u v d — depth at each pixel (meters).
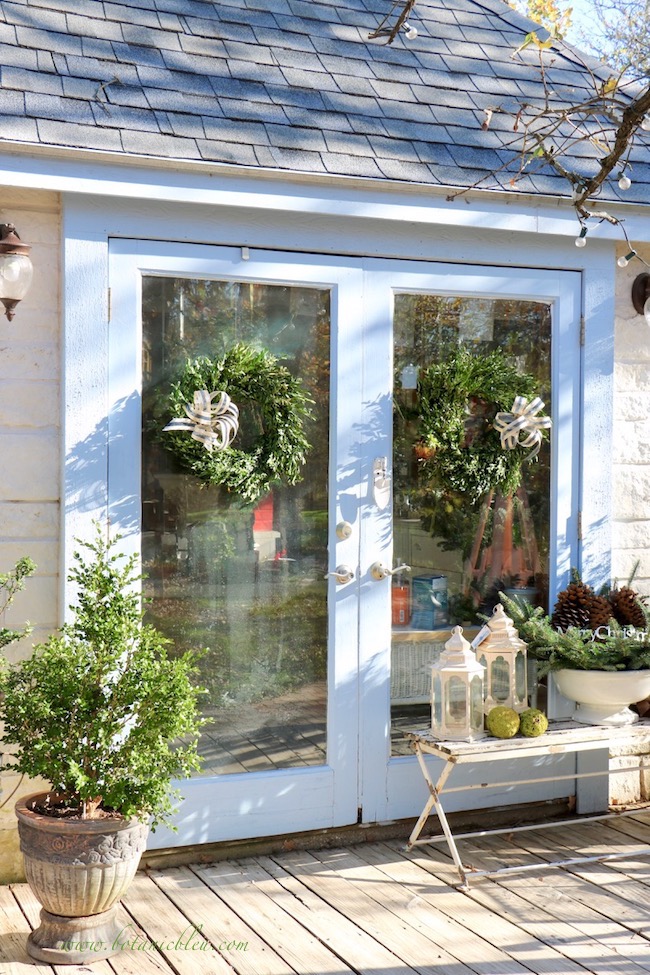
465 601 4.14
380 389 3.97
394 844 3.96
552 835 4.09
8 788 3.53
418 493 4.05
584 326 4.30
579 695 3.89
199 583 3.72
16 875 3.57
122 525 3.57
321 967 2.95
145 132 3.38
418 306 4.05
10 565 3.53
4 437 3.51
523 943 3.12
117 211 3.54
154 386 3.64
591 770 4.35
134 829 3.03
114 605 3.13
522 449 4.22
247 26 4.00
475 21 4.64
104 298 3.54
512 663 3.76
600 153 4.23
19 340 3.53
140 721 3.12
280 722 3.85
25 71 3.36
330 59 4.05
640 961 3.00
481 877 3.61
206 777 3.74
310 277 3.83
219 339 3.72
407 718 4.05
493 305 4.16
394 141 3.82
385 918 3.28
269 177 3.54
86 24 3.65
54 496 3.58
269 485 3.81
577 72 4.62
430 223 3.83
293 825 3.84
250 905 3.37
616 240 4.25
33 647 3.19
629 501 4.47
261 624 3.82
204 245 3.67
